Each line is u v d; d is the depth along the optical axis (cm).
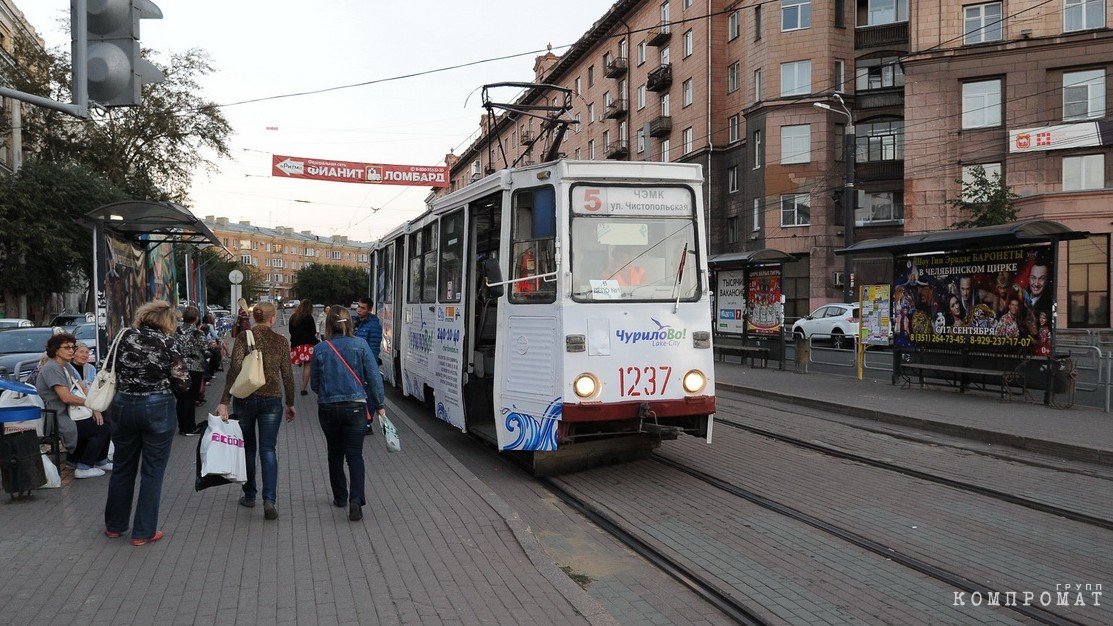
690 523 666
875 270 3694
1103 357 1423
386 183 2295
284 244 13575
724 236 4234
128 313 1219
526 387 810
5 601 466
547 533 653
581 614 455
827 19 3741
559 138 1315
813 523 655
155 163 3759
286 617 445
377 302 1786
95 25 575
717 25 4206
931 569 545
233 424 629
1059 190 3120
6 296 2944
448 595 481
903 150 3562
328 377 644
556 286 783
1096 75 3086
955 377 1452
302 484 774
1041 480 811
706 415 834
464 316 948
